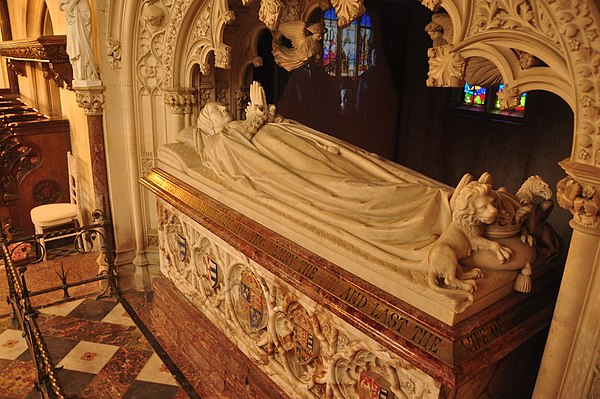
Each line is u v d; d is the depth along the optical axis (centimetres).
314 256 186
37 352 204
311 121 497
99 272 384
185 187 267
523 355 169
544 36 129
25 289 251
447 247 146
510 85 142
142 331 310
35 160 489
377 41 534
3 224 486
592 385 135
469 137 525
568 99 128
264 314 224
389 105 574
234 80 346
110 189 350
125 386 259
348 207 186
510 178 491
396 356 154
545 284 168
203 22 284
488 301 150
